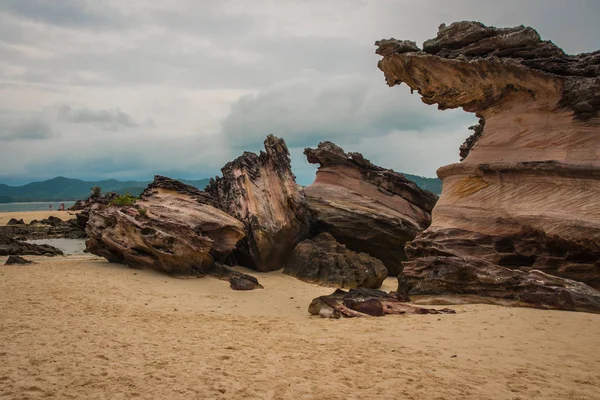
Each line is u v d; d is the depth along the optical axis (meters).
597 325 12.81
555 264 17.25
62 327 11.31
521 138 19.34
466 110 21.67
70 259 26.55
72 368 8.41
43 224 54.28
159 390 7.63
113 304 15.03
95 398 7.27
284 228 26.22
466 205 19.72
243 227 24.70
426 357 9.86
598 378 8.80
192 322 13.19
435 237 19.58
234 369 8.73
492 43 20.25
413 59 21.50
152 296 17.28
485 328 12.52
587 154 17.55
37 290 16.08
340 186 31.20
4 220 62.56
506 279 16.42
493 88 20.12
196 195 26.75
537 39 19.84
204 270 22.50
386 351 10.24
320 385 8.06
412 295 18.11
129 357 9.20
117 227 22.70
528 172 18.42
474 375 8.80
